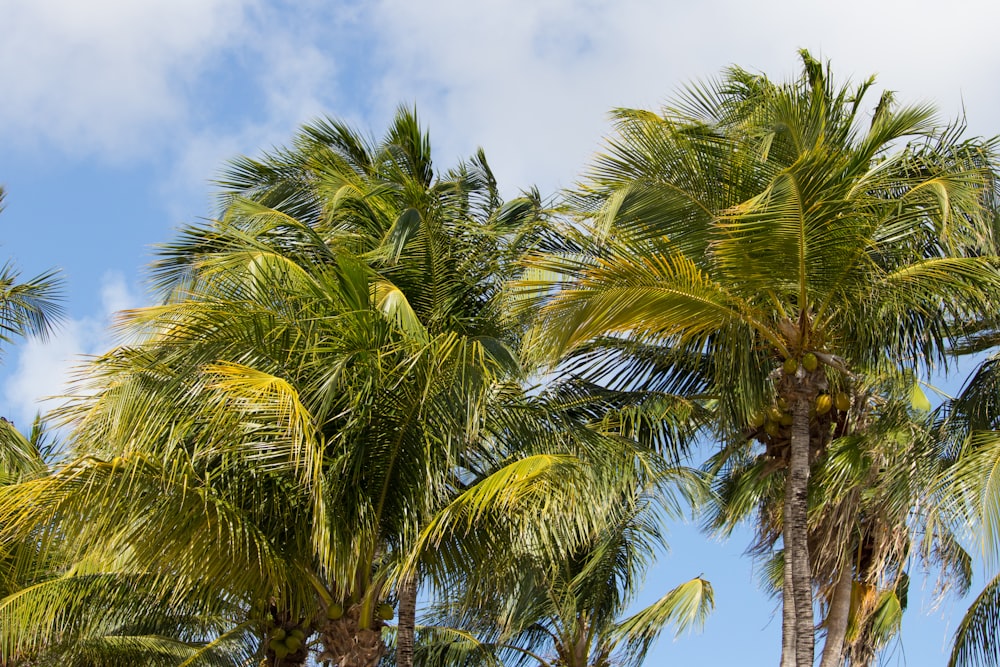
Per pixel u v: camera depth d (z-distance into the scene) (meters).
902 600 17.05
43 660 14.72
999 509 11.18
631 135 12.11
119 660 15.01
